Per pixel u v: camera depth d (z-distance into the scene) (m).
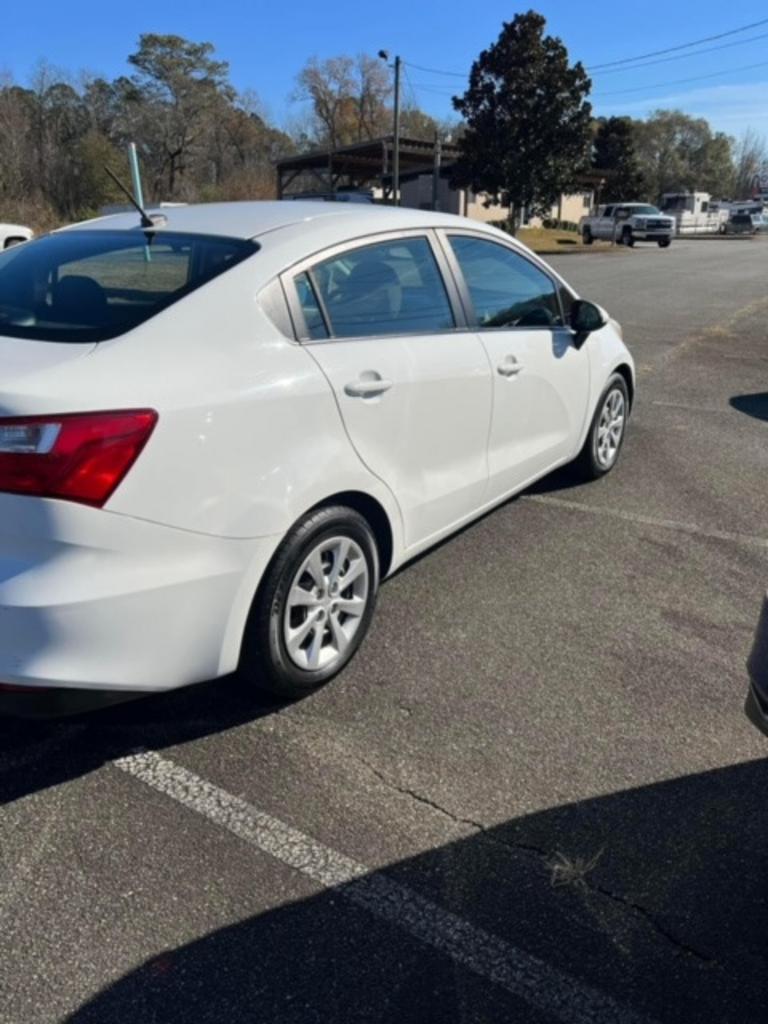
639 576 4.27
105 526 2.38
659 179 98.31
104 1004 2.02
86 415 2.34
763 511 5.14
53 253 3.30
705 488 5.52
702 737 3.03
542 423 4.55
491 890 2.36
